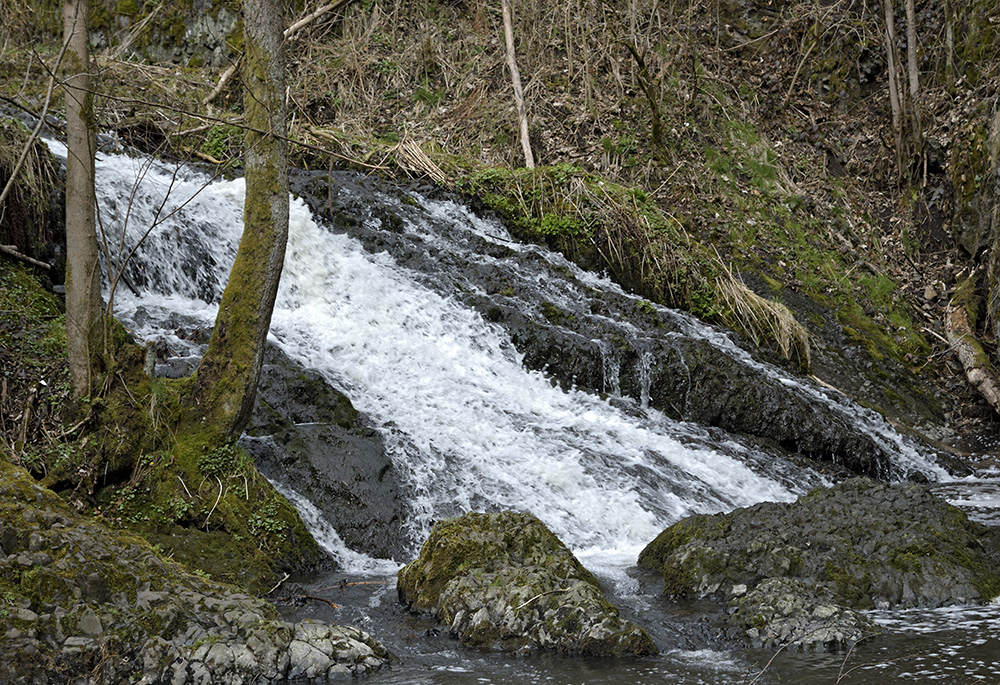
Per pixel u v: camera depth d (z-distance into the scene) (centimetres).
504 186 1463
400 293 1184
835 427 1182
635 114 1753
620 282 1416
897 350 1511
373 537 766
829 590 597
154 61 1617
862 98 1909
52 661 436
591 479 926
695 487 982
